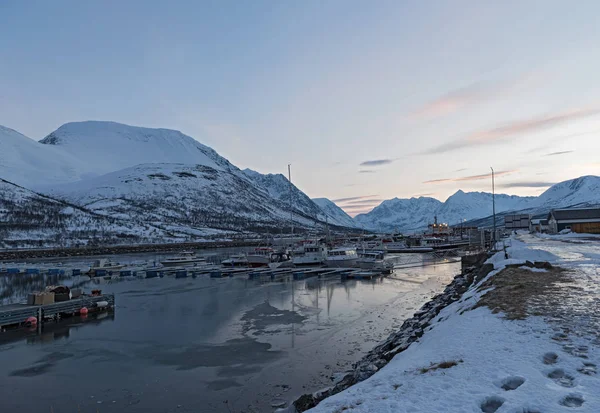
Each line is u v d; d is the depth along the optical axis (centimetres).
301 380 1967
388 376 1155
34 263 9519
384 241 14138
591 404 803
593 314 1465
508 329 1366
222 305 3894
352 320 3166
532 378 958
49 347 2602
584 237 7925
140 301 4194
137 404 1762
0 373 2150
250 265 7719
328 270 6519
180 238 18775
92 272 7306
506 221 16038
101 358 2370
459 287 3675
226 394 1836
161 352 2461
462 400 888
